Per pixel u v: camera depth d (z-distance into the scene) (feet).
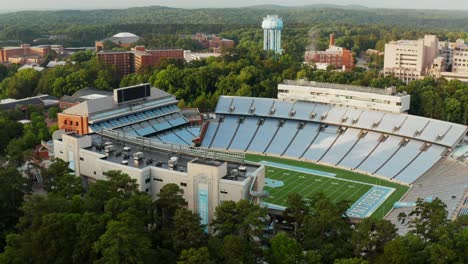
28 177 435.94
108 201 317.83
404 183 542.98
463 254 285.43
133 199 321.11
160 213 338.13
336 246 304.91
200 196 370.32
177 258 289.12
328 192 520.42
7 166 399.85
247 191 361.51
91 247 281.33
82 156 426.51
